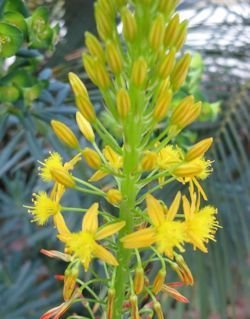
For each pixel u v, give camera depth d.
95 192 0.09
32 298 0.23
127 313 0.09
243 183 0.19
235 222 0.19
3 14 0.13
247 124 0.19
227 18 0.20
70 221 0.18
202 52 0.19
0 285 0.23
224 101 0.19
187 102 0.09
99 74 0.08
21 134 0.17
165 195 0.16
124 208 0.09
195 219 0.08
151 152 0.08
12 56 0.13
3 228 0.25
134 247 0.08
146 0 0.08
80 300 0.09
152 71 0.09
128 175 0.09
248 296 0.19
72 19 0.18
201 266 0.18
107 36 0.09
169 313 0.18
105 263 0.09
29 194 0.24
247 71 0.20
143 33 0.08
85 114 0.09
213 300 0.18
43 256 0.25
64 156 0.15
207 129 0.19
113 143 0.09
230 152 0.20
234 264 0.19
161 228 0.08
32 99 0.14
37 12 0.13
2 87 0.14
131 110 0.09
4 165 0.18
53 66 0.17
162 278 0.09
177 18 0.08
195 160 0.09
